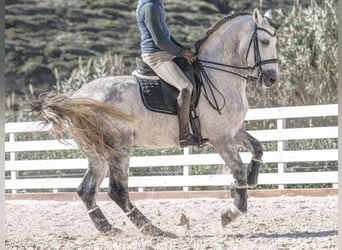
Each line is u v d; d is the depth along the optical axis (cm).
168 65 965
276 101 1975
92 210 964
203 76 983
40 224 1175
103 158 945
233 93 987
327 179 1378
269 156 1435
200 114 977
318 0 3181
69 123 930
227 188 1536
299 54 1953
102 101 957
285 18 2022
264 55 984
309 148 1600
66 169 1648
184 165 1493
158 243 901
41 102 938
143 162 1528
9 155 1789
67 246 910
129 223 1149
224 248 849
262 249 833
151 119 970
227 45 997
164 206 1318
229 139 980
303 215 1119
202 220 1130
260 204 1274
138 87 972
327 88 1923
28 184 1633
